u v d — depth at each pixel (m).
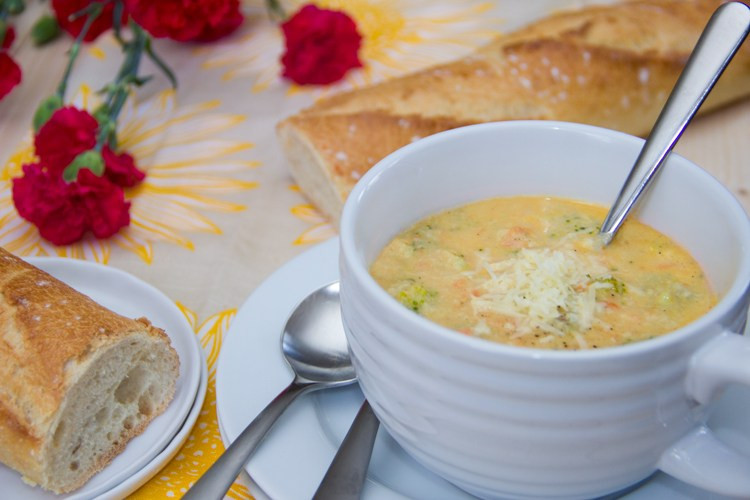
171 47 0.88
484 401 0.41
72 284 0.59
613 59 0.74
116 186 0.67
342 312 0.46
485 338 0.44
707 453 0.43
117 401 0.51
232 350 0.51
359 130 0.69
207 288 0.63
